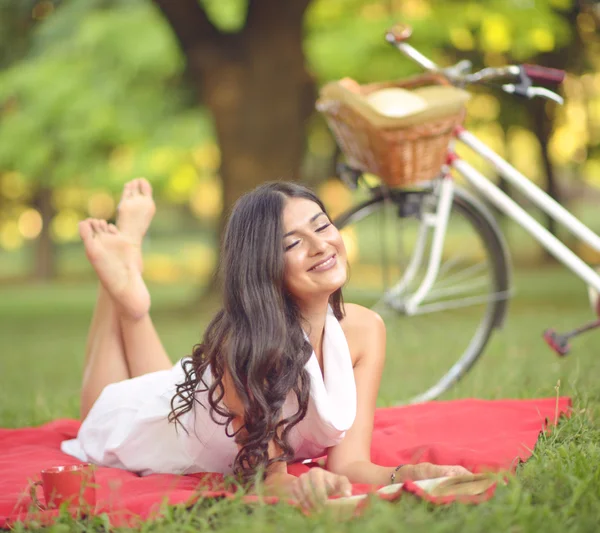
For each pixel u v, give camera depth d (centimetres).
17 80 2267
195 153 2612
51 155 2564
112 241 459
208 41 1552
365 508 303
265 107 1568
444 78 540
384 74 1783
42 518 319
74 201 3500
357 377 383
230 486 346
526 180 538
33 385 828
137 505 330
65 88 2220
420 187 555
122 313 457
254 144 1573
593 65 2056
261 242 342
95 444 426
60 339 1386
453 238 608
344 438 373
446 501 308
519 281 2189
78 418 591
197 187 3022
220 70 1567
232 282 346
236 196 1584
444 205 558
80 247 4700
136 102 2228
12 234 4356
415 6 1788
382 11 1838
